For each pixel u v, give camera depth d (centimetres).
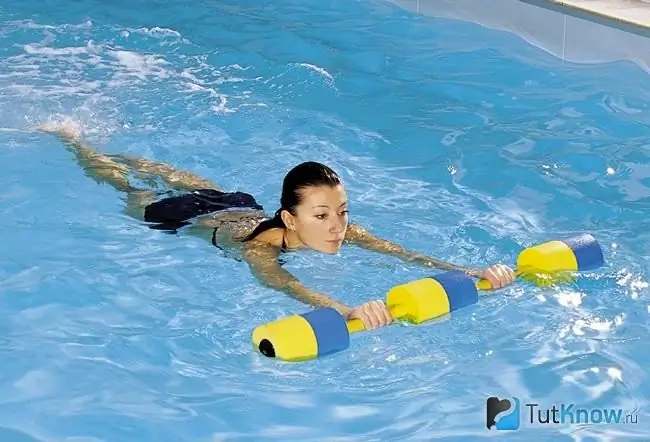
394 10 998
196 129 723
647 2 884
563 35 867
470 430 413
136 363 458
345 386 441
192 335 477
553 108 759
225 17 990
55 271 532
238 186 636
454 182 645
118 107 759
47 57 873
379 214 600
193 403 430
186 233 569
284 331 448
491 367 455
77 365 456
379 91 799
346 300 505
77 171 646
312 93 796
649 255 548
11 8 1022
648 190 631
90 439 408
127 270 533
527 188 635
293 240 542
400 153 689
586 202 616
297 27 955
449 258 549
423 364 457
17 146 682
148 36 934
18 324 488
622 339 474
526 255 519
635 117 737
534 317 491
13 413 424
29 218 588
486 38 910
